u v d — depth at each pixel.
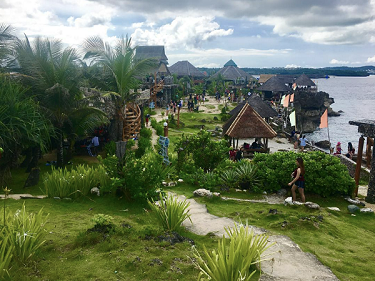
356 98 108.50
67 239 5.51
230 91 70.62
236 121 21.12
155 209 6.52
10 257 4.18
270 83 62.22
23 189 11.46
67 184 9.05
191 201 9.07
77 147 18.88
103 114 15.34
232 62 101.44
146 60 18.73
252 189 11.23
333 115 58.16
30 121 11.66
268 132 20.98
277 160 11.59
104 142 20.14
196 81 83.12
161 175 8.76
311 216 7.59
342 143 34.16
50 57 14.47
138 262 4.61
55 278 4.20
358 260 5.40
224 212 8.23
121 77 18.39
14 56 14.02
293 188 9.76
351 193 10.67
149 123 33.47
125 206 8.35
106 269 4.46
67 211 7.82
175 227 6.18
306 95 40.78
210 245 5.59
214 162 13.32
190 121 38.34
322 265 5.00
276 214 7.64
